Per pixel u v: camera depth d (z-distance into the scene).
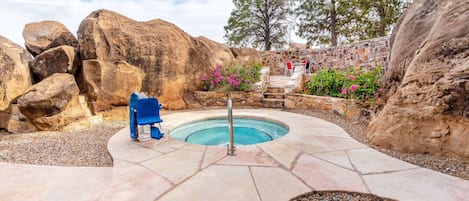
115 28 6.61
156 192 2.30
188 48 8.46
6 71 4.99
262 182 2.48
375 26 13.75
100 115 6.02
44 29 6.70
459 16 3.31
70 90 5.29
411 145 3.32
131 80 6.63
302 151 3.44
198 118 6.20
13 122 5.01
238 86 8.41
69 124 5.21
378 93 5.38
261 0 15.81
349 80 6.76
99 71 6.02
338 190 2.32
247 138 5.14
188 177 2.61
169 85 7.61
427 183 2.40
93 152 3.65
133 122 4.04
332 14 14.75
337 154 3.30
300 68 10.09
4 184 2.49
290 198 2.17
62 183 2.51
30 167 2.97
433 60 3.38
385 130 3.71
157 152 3.46
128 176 2.66
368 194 2.24
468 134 2.86
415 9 4.56
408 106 3.55
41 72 5.73
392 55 4.84
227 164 2.96
